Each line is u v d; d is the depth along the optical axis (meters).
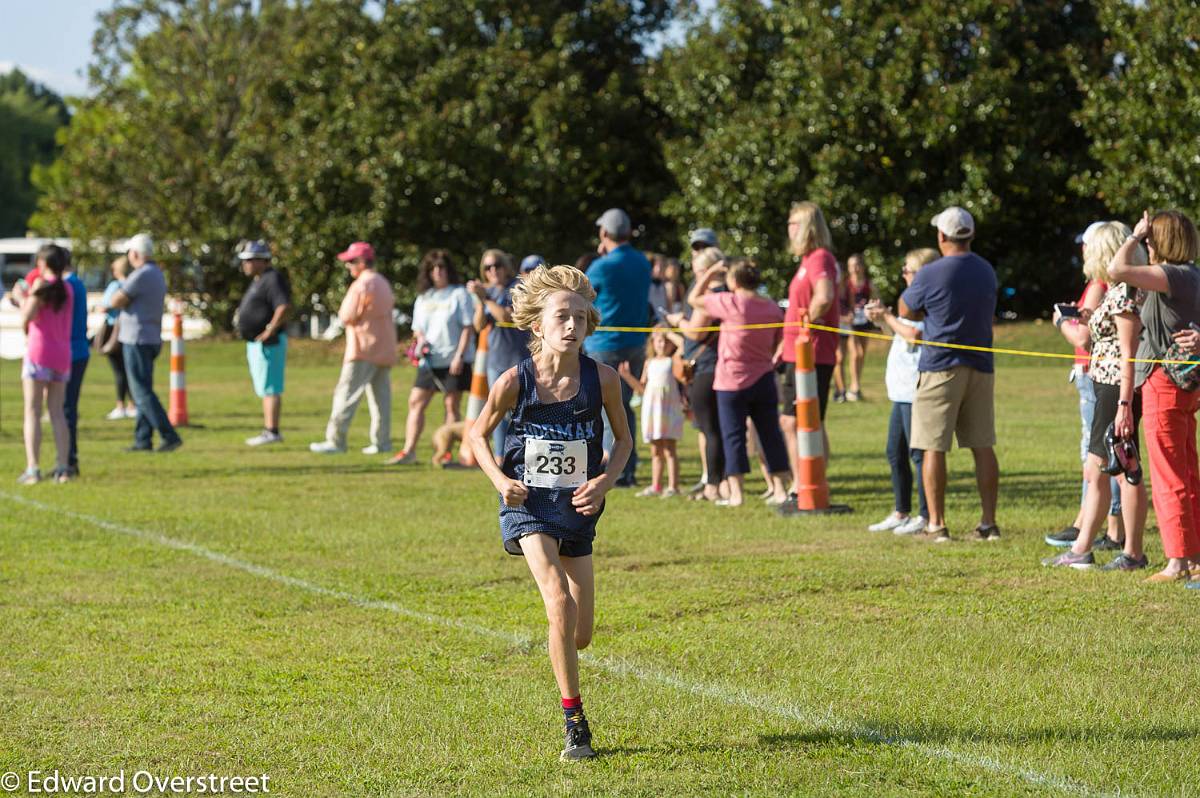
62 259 18.30
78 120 71.00
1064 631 9.65
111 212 62.16
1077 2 47.38
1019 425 24.58
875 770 6.89
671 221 56.31
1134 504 11.75
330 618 10.52
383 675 8.88
